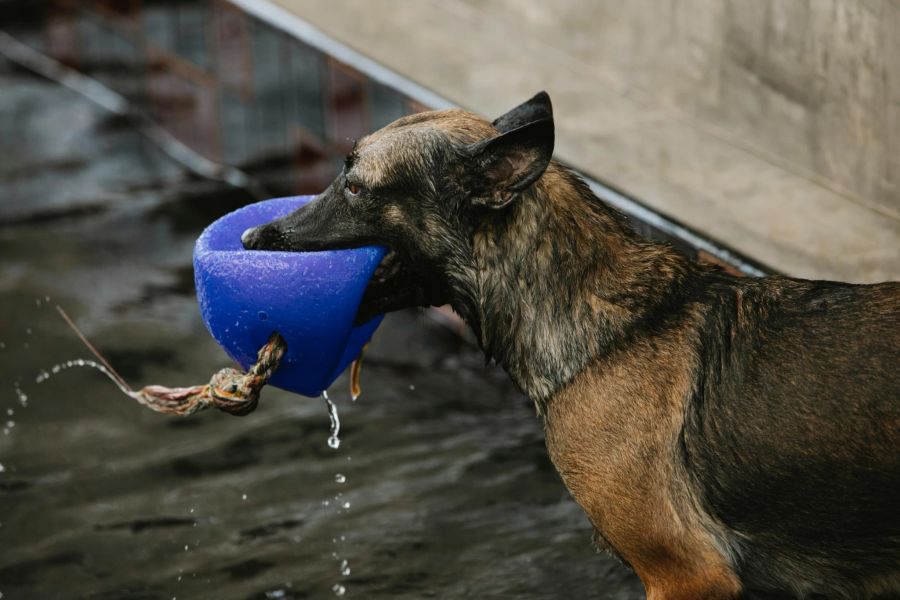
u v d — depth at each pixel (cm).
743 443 473
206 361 760
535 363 496
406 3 873
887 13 643
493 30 842
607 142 727
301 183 877
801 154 699
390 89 781
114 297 819
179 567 618
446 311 780
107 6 996
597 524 500
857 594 489
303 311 486
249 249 502
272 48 859
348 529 639
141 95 994
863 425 459
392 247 496
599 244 495
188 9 920
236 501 661
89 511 656
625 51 781
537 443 692
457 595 594
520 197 486
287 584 605
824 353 469
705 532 480
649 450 481
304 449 696
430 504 653
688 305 491
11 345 777
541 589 594
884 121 655
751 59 714
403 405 728
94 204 916
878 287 479
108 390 741
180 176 945
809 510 473
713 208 665
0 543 636
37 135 1000
